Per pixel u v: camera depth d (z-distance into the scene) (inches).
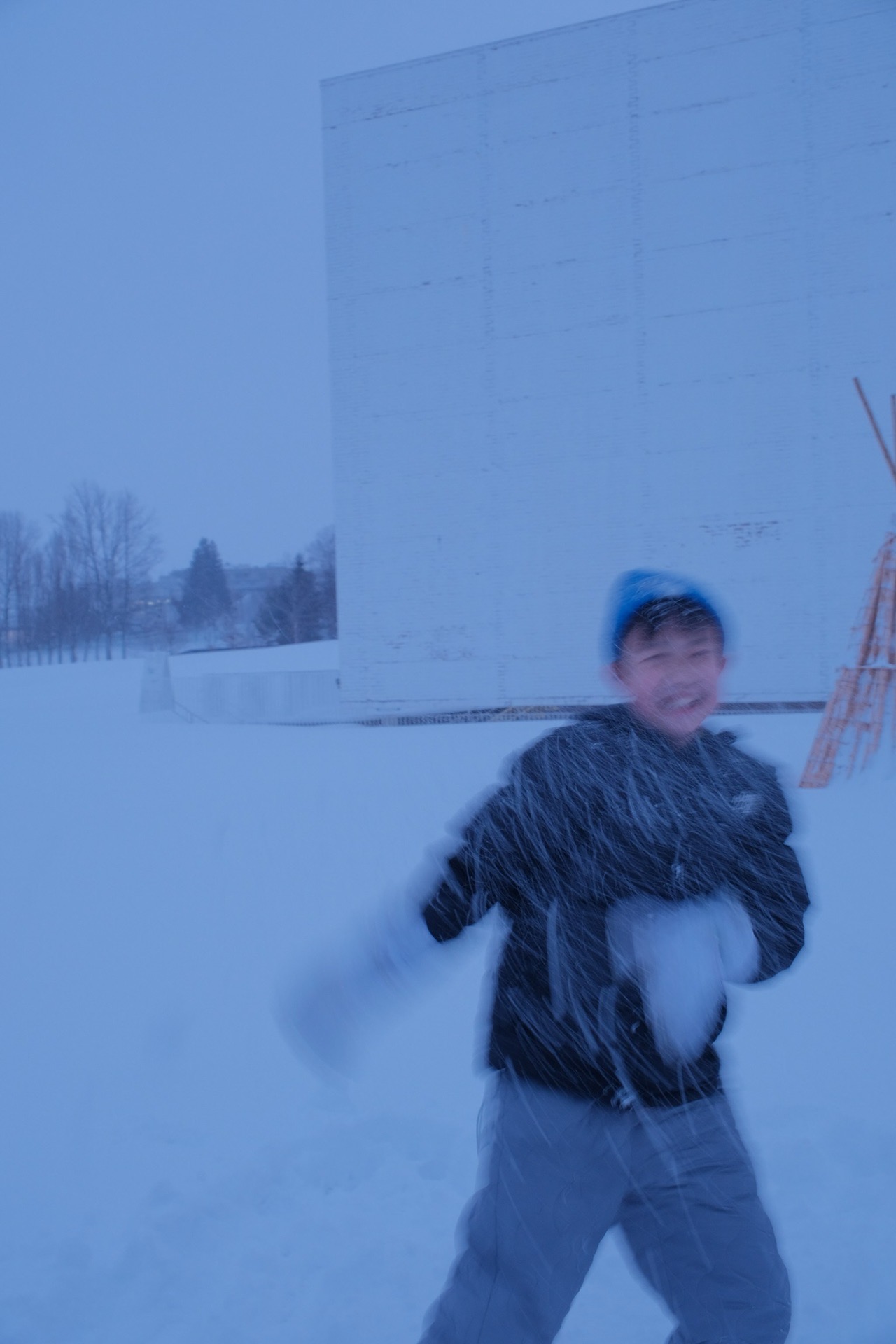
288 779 362.6
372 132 787.4
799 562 709.3
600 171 745.0
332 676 842.8
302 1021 57.6
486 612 770.8
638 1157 55.6
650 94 734.5
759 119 716.0
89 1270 91.0
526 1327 52.6
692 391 729.6
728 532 723.4
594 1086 54.3
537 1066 54.9
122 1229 96.3
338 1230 96.3
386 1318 83.7
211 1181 103.7
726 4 718.5
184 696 859.4
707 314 726.5
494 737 517.7
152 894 212.4
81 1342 82.7
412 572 784.3
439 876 56.1
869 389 700.0
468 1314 52.7
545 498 758.5
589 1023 54.1
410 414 783.7
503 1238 53.8
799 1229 92.2
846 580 701.3
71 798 350.0
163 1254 92.9
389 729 649.6
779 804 59.7
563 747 56.8
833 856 213.3
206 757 463.5
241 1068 128.9
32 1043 138.9
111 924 192.1
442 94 773.3
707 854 55.0
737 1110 110.3
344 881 212.5
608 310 746.2
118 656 2650.1
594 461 749.9
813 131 706.8
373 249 789.2
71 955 174.7
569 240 752.3
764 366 717.3
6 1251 93.7
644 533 740.7
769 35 711.7
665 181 733.3
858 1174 99.9
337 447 797.9
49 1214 99.1
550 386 757.3
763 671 712.4
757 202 717.3
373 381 790.5
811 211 708.0
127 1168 106.8
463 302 773.3
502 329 765.9
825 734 305.3
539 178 756.6
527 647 763.4
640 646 58.5
